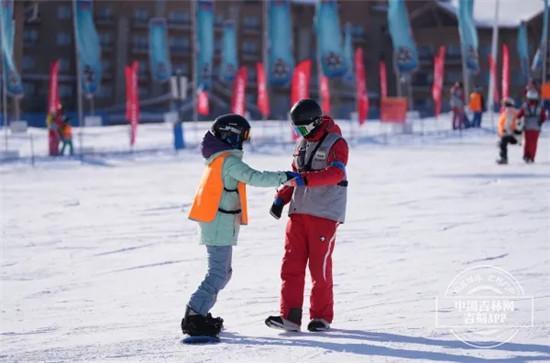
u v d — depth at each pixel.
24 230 23.39
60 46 127.88
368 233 21.39
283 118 123.00
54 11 127.25
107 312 13.34
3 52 53.59
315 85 128.75
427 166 41.09
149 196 31.55
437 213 24.86
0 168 46.16
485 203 26.80
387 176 36.66
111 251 19.72
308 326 11.49
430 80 132.88
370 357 9.75
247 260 18.02
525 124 40.34
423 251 18.45
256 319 12.52
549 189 30.12
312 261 11.44
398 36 64.88
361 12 136.88
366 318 12.18
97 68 56.22
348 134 67.88
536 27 123.69
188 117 123.00
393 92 138.12
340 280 15.41
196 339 10.87
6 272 17.31
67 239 21.67
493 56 70.56
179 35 133.88
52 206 28.95
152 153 53.97
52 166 47.00
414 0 133.00
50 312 13.45
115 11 130.00
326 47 61.00
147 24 131.38
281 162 46.72
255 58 135.00
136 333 11.70
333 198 11.43
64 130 53.19
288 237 11.67
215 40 131.12
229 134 11.06
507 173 36.12
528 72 90.12
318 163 11.48
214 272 11.15
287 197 11.86
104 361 9.96
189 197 31.08
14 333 11.89
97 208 28.19
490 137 61.78
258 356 9.98
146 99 129.88
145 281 16.06
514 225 22.03
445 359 9.53
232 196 11.10
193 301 11.07
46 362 10.02
